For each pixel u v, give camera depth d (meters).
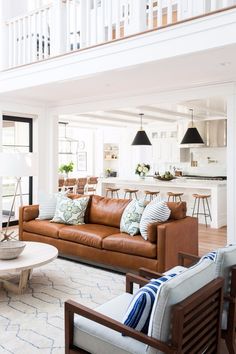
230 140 4.96
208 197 7.43
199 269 1.91
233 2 3.67
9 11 6.20
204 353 1.96
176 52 3.79
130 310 1.80
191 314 1.74
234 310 2.19
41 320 2.93
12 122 7.03
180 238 4.02
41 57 5.58
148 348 1.71
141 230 4.05
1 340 2.60
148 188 8.62
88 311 1.88
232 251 2.31
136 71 4.58
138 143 8.71
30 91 5.98
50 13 5.38
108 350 1.85
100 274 4.13
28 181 7.46
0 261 3.38
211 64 4.25
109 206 4.86
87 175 13.88
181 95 5.50
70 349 1.98
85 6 4.86
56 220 4.95
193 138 8.51
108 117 9.54
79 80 5.08
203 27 3.58
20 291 3.49
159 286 1.74
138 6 4.21
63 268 4.35
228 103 4.97
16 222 7.22
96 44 4.48
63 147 14.14
